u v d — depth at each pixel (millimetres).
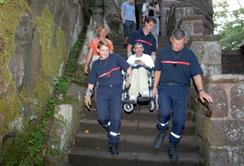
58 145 4543
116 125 4422
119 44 9492
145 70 5023
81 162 4664
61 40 6145
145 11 10469
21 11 4371
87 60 5969
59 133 4617
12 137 4188
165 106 4137
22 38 4406
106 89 4453
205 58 5957
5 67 4012
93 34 7637
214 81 4008
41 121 4898
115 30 11922
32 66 4754
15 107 4219
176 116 4152
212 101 3848
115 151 4590
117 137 4496
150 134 5129
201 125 4527
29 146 4449
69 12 6793
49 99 5297
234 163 3926
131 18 9117
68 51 6773
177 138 4254
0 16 3951
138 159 4477
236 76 3971
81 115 5598
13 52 4184
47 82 5309
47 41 5312
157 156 4559
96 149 4914
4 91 3984
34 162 4320
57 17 5852
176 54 4109
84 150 4832
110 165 4559
